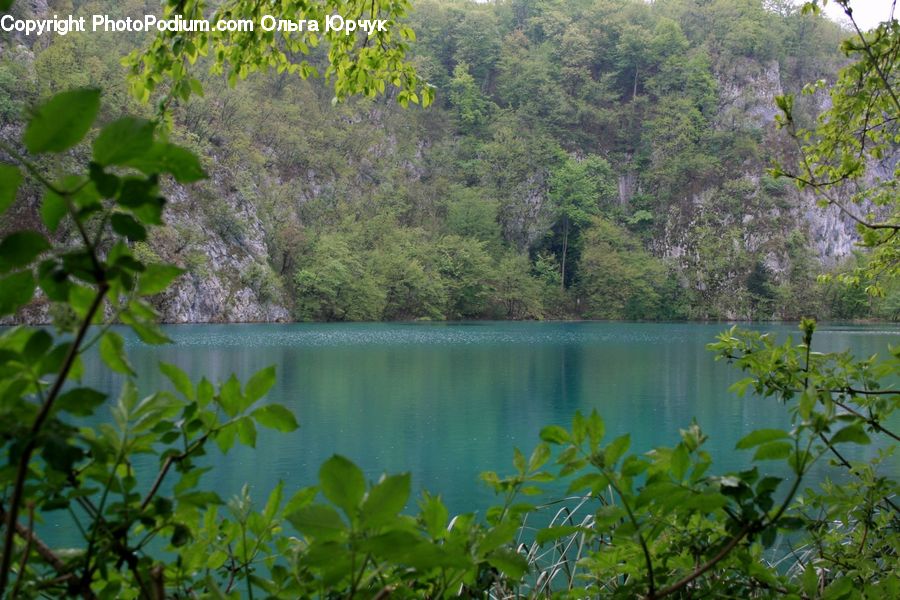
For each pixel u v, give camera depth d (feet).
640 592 4.55
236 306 212.43
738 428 43.96
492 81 373.61
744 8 364.79
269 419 3.29
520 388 64.80
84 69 185.68
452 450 36.81
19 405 2.23
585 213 312.91
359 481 2.30
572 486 3.81
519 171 324.60
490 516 4.10
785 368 6.99
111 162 1.97
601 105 363.97
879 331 195.72
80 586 2.72
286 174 274.16
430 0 373.40
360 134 301.22
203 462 32.14
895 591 4.68
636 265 295.89
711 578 4.57
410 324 236.22
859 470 6.64
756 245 307.78
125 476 3.17
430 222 304.30
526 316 284.00
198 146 218.38
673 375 77.25
